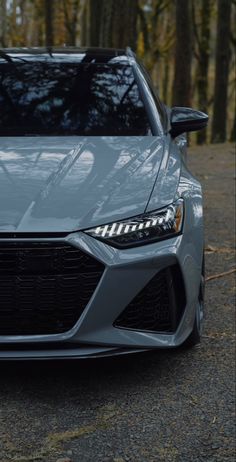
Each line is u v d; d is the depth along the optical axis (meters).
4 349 2.97
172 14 26.53
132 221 3.01
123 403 3.07
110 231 2.96
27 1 27.56
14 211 2.96
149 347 3.05
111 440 2.76
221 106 19.16
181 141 4.72
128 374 3.36
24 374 3.34
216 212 7.45
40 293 2.90
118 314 2.97
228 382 3.29
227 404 3.08
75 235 2.90
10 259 2.88
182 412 3.00
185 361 3.52
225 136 19.38
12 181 3.20
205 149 15.97
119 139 3.80
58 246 2.89
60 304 2.91
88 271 2.91
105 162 3.43
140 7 25.34
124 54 4.82
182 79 15.23
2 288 2.89
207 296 4.56
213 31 28.12
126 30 13.02
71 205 3.03
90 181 3.21
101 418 2.93
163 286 3.10
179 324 3.19
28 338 2.91
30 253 2.88
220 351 3.65
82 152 3.55
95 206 3.03
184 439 2.78
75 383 3.25
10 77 4.38
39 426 2.85
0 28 17.08
